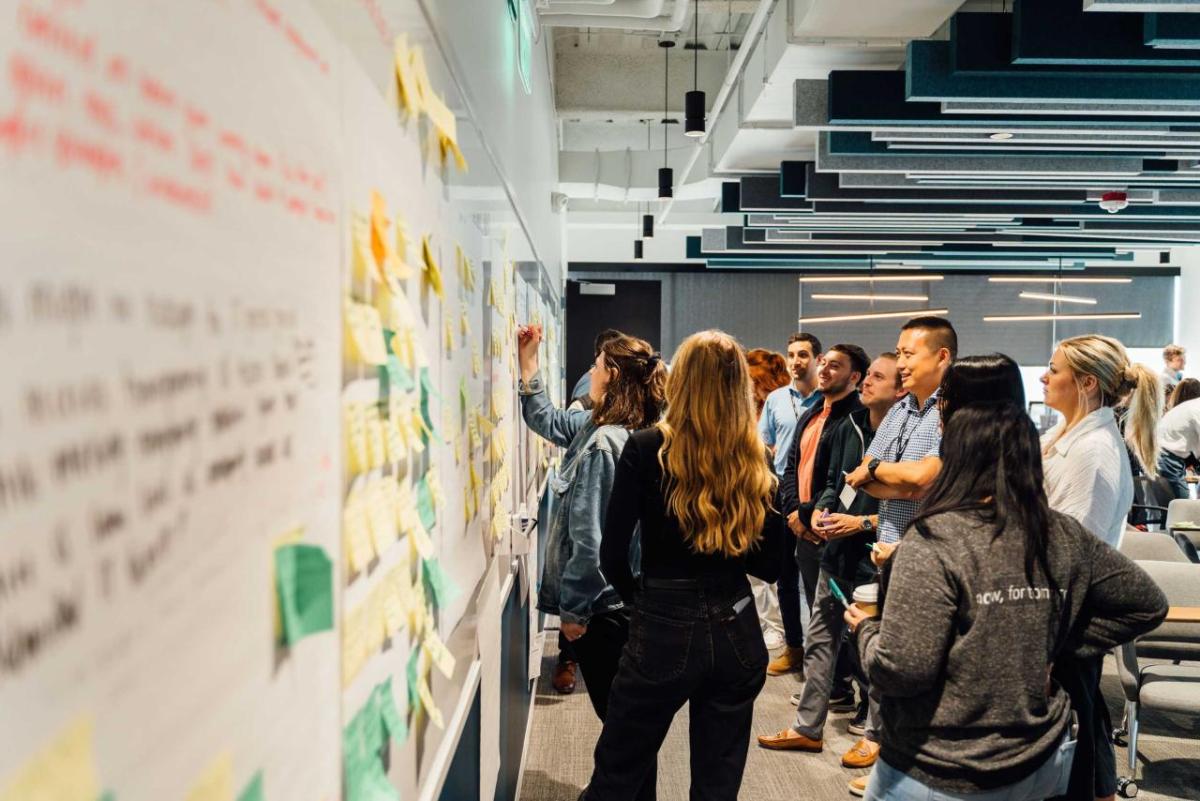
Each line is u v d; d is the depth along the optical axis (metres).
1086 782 1.57
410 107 0.95
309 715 0.61
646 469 1.75
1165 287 11.25
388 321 0.84
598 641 2.21
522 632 2.72
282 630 0.55
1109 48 3.43
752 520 1.73
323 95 0.64
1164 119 4.45
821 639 2.99
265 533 0.52
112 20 0.35
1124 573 1.46
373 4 0.80
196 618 0.43
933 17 3.90
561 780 2.82
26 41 0.30
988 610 1.35
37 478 0.30
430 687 1.05
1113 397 2.13
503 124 2.15
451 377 1.23
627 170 7.66
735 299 11.22
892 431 2.63
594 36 7.02
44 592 0.30
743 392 1.73
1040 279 11.11
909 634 1.34
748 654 1.76
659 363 2.38
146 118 0.38
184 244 0.41
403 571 0.90
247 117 0.49
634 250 10.41
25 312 0.29
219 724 0.46
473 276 1.49
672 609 1.72
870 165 5.56
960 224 8.10
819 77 4.67
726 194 7.32
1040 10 3.44
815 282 11.28
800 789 2.78
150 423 0.38
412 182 0.97
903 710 1.42
